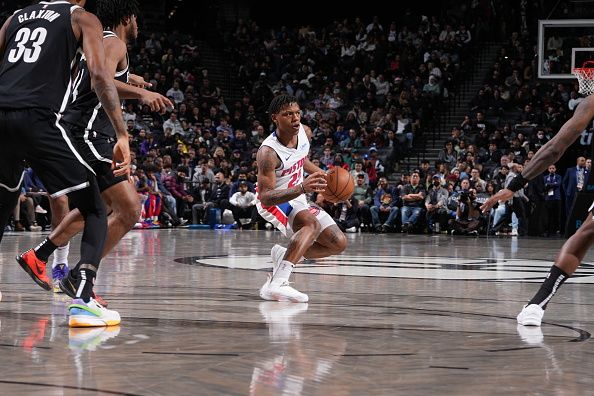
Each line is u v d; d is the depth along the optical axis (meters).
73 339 4.39
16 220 19.08
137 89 5.56
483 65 29.23
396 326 5.04
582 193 17.62
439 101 26.98
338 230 6.97
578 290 7.43
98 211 5.08
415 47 29.28
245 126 27.95
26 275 8.19
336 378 3.47
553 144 5.07
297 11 35.91
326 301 6.42
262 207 6.82
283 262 6.46
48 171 4.95
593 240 5.15
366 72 29.11
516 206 20.00
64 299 6.27
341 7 35.50
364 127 25.81
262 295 6.48
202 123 27.20
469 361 3.88
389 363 3.81
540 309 5.14
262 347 4.20
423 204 21.09
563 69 20.92
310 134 6.99
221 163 23.30
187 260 10.70
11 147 4.97
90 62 4.85
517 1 29.28
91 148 5.40
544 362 3.88
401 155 25.00
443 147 24.88
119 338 4.45
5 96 4.89
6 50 5.07
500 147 23.45
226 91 31.22
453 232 20.47
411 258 11.76
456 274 9.05
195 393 3.15
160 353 4.00
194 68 29.31
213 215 22.20
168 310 5.69
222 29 33.03
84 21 4.96
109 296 6.52
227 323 5.09
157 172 22.38
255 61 30.84
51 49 4.94
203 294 6.77
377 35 30.17
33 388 3.22
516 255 12.66
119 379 3.40
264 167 6.57
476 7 29.81
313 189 6.32
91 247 4.96
